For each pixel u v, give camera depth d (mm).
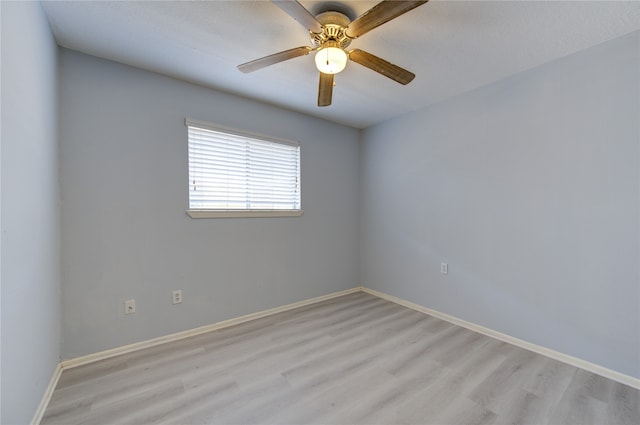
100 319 2061
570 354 2027
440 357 2102
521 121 2285
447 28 1730
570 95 2025
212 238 2596
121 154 2143
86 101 2008
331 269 3559
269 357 2094
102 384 1751
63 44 1893
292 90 2633
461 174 2719
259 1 1525
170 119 2365
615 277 1843
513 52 1999
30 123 1357
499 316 2432
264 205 2975
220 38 1856
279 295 3070
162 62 2145
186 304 2447
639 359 1750
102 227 2066
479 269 2578
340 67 1698
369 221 3744
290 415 1498
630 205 1787
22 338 1257
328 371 1911
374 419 1471
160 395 1653
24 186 1278
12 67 1148
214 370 1918
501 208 2420
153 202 2281
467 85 2529
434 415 1499
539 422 1456
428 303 3020
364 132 3809
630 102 1783
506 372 1906
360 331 2555
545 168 2154
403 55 2045
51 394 1642
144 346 2234
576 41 1863
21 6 1248
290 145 3148
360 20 1413
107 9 1569
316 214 3400
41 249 1521
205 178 2578
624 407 1564
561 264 2078
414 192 3170
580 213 1987
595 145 1919
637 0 1477
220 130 2619
